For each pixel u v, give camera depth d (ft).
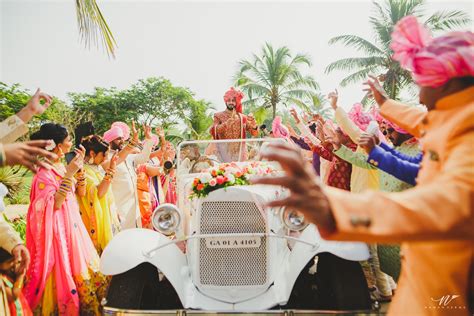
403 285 5.70
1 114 74.79
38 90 10.77
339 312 10.24
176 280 11.19
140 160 20.72
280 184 3.58
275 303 11.01
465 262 4.94
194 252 11.88
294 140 27.37
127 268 10.80
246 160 16.56
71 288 12.87
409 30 5.71
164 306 12.44
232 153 16.61
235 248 11.73
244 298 11.53
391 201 3.59
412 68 5.61
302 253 11.28
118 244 11.43
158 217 12.21
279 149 3.72
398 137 12.02
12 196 32.78
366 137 8.59
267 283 11.61
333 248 10.82
